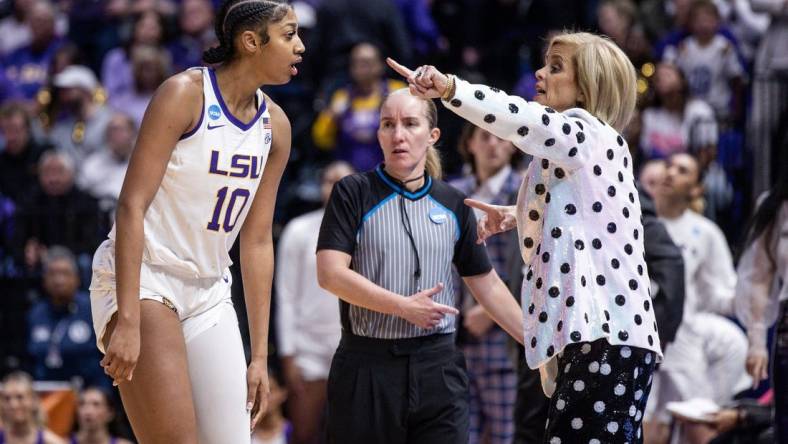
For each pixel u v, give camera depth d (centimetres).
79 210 1627
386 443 841
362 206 844
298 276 1441
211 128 713
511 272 1015
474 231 869
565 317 681
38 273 1620
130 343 686
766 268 1004
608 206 697
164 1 2123
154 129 700
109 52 2106
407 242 843
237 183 730
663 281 1045
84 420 1358
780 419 917
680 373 1228
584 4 1952
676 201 1273
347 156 1712
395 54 1894
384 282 842
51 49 2102
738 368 1246
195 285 740
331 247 832
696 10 1714
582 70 719
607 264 692
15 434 1330
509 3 2009
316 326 1433
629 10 1747
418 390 835
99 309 730
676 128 1592
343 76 1842
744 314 1023
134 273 694
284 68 726
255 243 784
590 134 693
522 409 965
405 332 837
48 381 1512
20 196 1689
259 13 713
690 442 1128
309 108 1862
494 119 675
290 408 1441
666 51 1766
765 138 1512
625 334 686
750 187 1524
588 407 690
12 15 2170
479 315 1097
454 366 850
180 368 713
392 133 845
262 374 777
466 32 2020
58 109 1869
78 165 1814
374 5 1888
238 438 744
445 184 871
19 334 1605
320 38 1892
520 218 734
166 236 724
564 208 697
